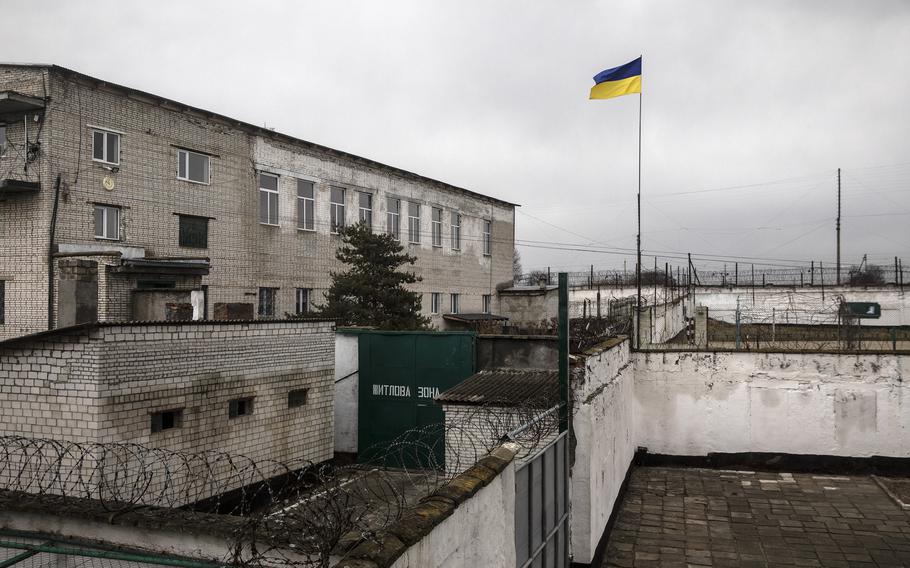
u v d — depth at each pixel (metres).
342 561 3.47
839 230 48.72
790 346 19.00
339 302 22.48
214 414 10.81
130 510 5.03
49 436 9.09
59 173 17.44
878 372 14.80
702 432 15.70
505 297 40.34
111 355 9.06
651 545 10.70
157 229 20.08
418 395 14.42
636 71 20.52
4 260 17.81
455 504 4.50
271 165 24.34
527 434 7.36
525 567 6.50
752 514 12.16
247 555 4.57
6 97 16.42
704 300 36.75
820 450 15.08
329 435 13.43
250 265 23.38
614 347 12.05
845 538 10.87
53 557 4.95
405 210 31.95
